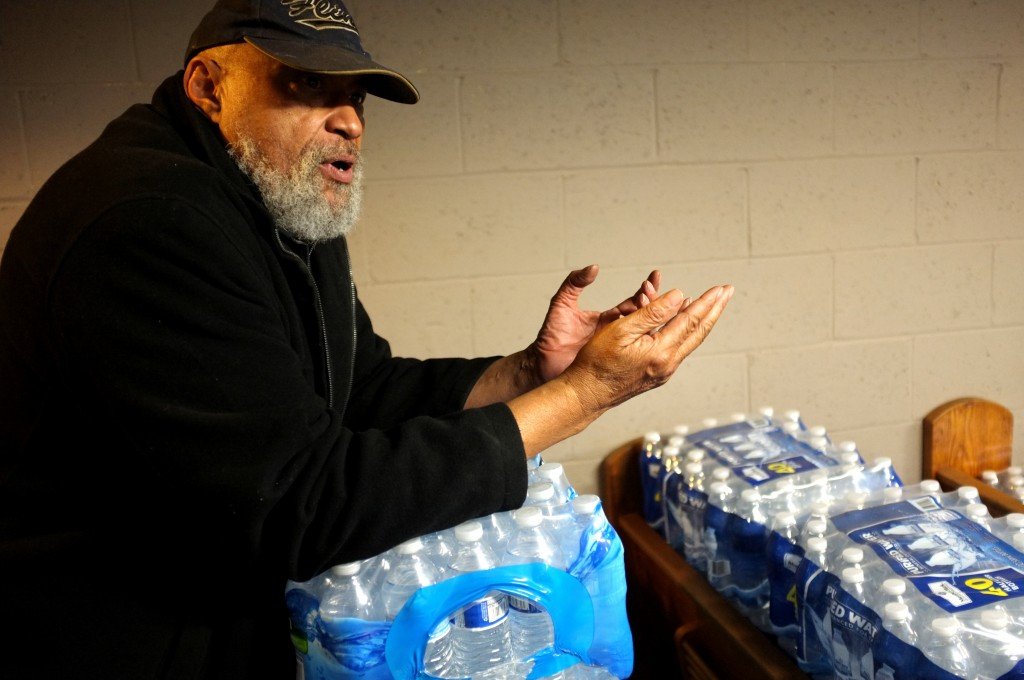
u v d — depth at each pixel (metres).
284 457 0.91
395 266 1.82
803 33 1.87
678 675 1.68
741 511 1.47
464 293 1.85
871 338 2.04
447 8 1.73
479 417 1.04
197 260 0.89
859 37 1.89
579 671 1.13
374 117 1.75
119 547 0.99
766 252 1.95
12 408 0.99
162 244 0.88
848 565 1.16
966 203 2.02
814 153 1.92
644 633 1.79
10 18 1.61
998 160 2.01
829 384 2.04
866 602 1.09
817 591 1.20
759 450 1.68
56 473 0.98
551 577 1.05
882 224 1.99
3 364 0.99
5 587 0.97
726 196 1.91
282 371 0.93
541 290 1.87
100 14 1.63
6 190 1.67
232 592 1.05
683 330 1.11
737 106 1.87
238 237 0.97
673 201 1.89
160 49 1.67
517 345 1.89
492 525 1.11
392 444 1.00
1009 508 1.62
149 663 0.98
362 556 0.99
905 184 1.98
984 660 0.97
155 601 1.01
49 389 0.95
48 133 1.66
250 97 1.02
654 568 1.69
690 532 1.63
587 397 1.10
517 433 1.04
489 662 1.05
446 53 1.75
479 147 1.79
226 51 1.01
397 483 0.97
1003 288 2.07
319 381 1.17
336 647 1.00
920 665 0.99
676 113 1.85
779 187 1.92
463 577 1.01
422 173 1.79
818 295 1.99
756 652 1.32
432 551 1.08
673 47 1.82
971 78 1.96
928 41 1.92
